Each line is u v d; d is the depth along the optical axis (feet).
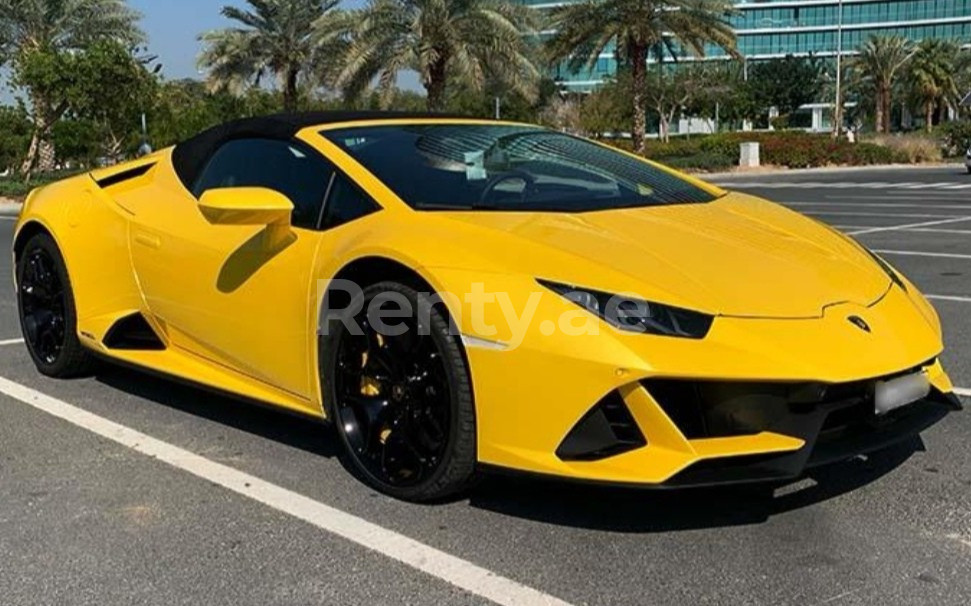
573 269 9.49
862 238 36.22
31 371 16.80
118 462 12.25
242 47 95.55
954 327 19.30
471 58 79.87
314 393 11.54
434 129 13.32
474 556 9.42
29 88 84.12
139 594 8.86
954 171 100.42
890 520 10.00
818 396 9.01
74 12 88.43
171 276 13.39
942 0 291.79
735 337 9.02
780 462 9.05
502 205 11.15
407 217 10.79
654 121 239.50
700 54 99.30
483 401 9.57
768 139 118.93
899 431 9.89
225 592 8.87
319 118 13.29
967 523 9.91
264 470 11.87
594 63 99.60
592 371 8.93
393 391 10.66
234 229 12.57
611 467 9.00
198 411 14.30
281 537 9.98
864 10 302.04
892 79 210.38
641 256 9.86
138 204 14.44
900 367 9.46
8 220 58.44
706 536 9.71
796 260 10.55
